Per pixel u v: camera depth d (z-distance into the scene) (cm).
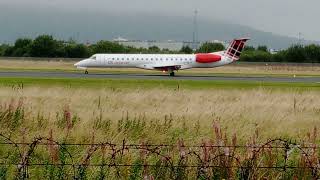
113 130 5797
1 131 5562
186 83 17900
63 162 3966
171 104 9206
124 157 4159
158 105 9000
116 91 12150
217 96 11331
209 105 8856
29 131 5606
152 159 4241
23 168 3719
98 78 19738
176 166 3834
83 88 13450
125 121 6469
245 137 5794
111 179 3847
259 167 3841
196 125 6325
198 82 18650
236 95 11756
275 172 3944
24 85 14600
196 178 3762
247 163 3881
